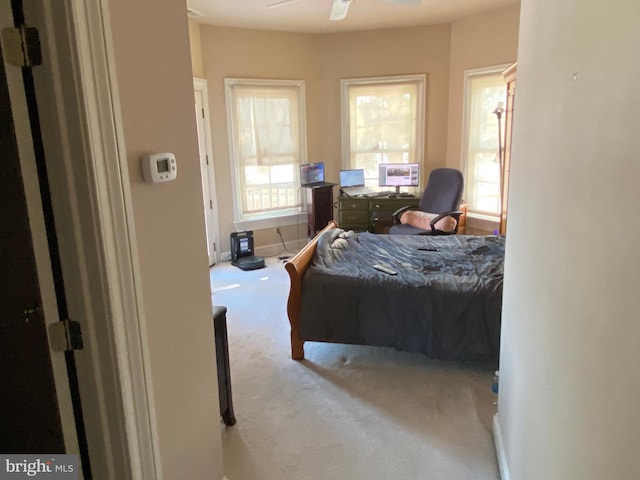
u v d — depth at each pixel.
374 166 5.65
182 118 1.53
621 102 0.87
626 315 0.85
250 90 5.11
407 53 5.22
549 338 1.33
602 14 0.97
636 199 0.81
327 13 4.44
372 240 3.90
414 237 4.00
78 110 1.08
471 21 4.80
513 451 1.79
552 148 1.32
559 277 1.24
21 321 1.20
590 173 1.03
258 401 2.59
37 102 1.10
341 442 2.23
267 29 5.06
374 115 5.50
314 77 5.46
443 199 4.88
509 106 3.77
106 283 1.18
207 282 1.73
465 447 2.18
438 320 2.79
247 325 3.62
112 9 1.17
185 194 1.56
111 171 1.15
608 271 0.93
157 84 1.38
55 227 1.17
